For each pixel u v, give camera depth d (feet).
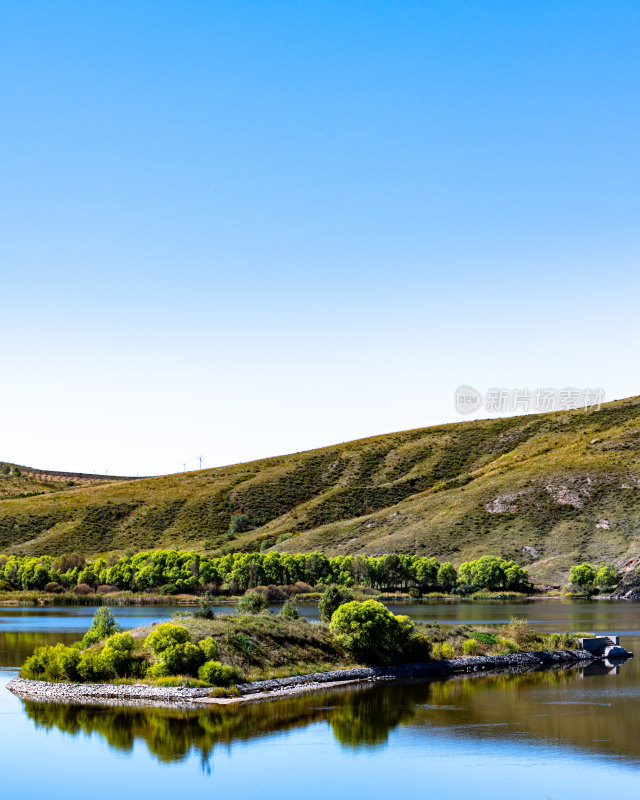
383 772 136.26
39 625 330.75
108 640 204.64
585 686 214.07
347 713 176.76
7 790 127.85
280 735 158.81
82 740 154.81
